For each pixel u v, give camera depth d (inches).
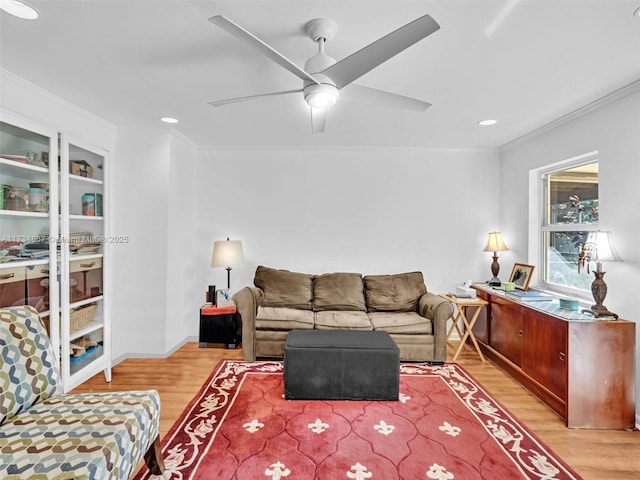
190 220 158.9
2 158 85.7
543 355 104.0
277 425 89.4
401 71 85.6
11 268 88.0
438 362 132.0
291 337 113.7
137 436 60.6
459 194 164.4
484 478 70.8
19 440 54.1
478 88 95.6
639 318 93.0
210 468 72.9
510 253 155.7
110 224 124.3
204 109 113.7
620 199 98.4
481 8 61.0
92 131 119.4
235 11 61.9
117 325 137.3
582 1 59.1
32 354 68.0
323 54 67.6
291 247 165.2
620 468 75.0
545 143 131.8
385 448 80.2
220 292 152.1
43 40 72.1
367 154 164.6
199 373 123.3
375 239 165.2
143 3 59.8
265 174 164.7
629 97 95.3
